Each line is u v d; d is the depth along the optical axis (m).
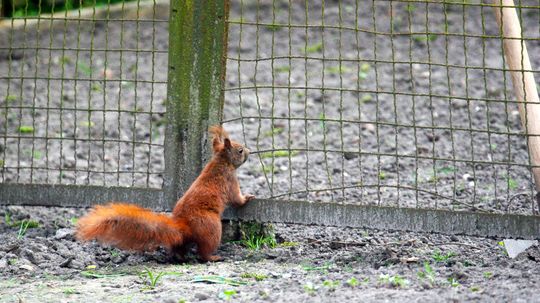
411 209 10.16
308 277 9.17
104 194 11.02
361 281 8.84
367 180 14.34
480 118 17.62
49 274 9.60
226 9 10.45
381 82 20.12
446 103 18.62
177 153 10.70
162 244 9.68
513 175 14.44
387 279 8.67
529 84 10.48
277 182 14.22
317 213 10.40
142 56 22.09
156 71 21.14
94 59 21.73
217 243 10.10
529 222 9.91
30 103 18.78
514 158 15.41
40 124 17.77
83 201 11.09
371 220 10.27
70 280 9.35
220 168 10.24
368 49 22.33
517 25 10.57
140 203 10.90
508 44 10.52
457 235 10.22
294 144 16.55
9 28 22.08
